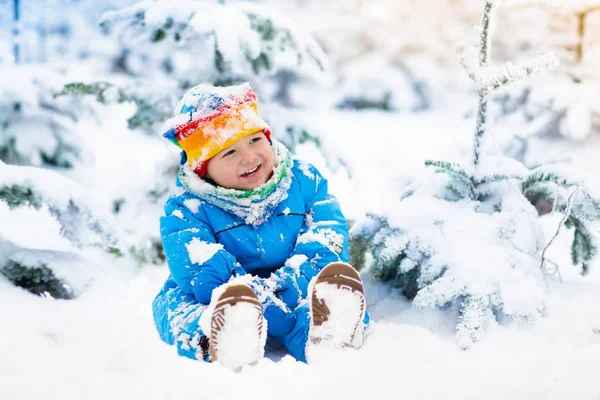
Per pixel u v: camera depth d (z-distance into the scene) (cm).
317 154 640
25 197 312
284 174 278
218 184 271
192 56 450
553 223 418
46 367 201
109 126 754
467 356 245
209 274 251
